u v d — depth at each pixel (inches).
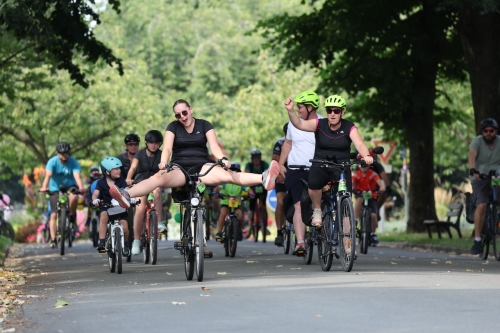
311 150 1144.8
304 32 2310.5
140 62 4168.3
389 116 2315.5
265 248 1699.1
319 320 649.6
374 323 633.6
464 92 3267.7
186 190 977.5
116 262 1121.4
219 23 5113.2
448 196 3400.6
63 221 1638.8
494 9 1504.7
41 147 3570.4
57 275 1139.9
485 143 1365.7
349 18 2135.8
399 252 1574.8
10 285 986.1
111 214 1115.9
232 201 1432.1
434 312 682.8
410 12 2180.1
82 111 3558.1
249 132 3860.7
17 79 2576.3
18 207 4138.8
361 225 1525.6
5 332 639.8
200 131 979.9
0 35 1978.3
